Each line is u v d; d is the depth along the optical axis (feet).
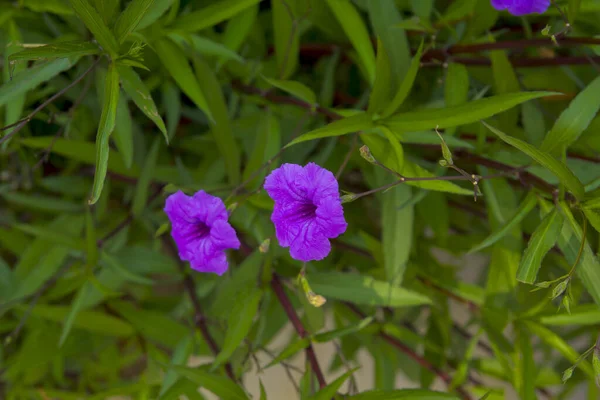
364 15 3.10
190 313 3.08
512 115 2.72
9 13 2.78
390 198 2.74
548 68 2.93
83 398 3.21
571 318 2.75
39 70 2.50
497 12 2.72
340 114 2.69
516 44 2.66
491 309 2.80
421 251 3.09
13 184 3.16
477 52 2.83
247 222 2.76
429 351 3.18
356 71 3.29
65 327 2.81
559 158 2.53
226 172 2.95
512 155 2.70
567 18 2.62
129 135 2.71
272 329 2.98
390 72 2.62
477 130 2.79
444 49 2.78
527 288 3.01
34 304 2.96
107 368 3.23
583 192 2.42
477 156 2.73
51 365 3.45
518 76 2.98
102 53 2.45
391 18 2.71
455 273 3.32
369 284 2.72
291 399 4.09
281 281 2.79
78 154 2.89
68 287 3.03
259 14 3.09
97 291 2.95
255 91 2.93
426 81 3.11
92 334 3.18
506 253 2.75
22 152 3.03
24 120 2.47
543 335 2.77
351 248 3.09
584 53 2.84
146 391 3.05
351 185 3.31
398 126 2.55
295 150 2.92
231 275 2.91
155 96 3.11
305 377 2.61
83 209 3.12
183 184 2.95
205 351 2.97
